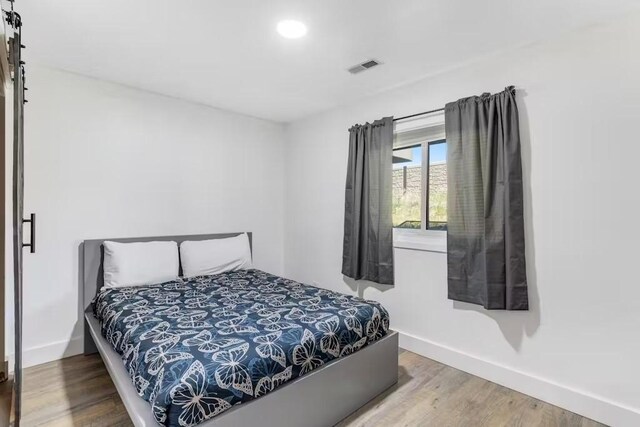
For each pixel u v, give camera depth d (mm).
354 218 3105
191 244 3127
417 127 2746
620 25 1806
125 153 2883
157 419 1253
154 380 1364
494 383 2258
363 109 3164
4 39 1527
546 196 2053
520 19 1837
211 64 2439
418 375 2357
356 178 3105
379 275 2926
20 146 1464
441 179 2707
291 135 3998
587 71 1907
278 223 4070
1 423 1758
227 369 1404
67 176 2588
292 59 2350
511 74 2199
